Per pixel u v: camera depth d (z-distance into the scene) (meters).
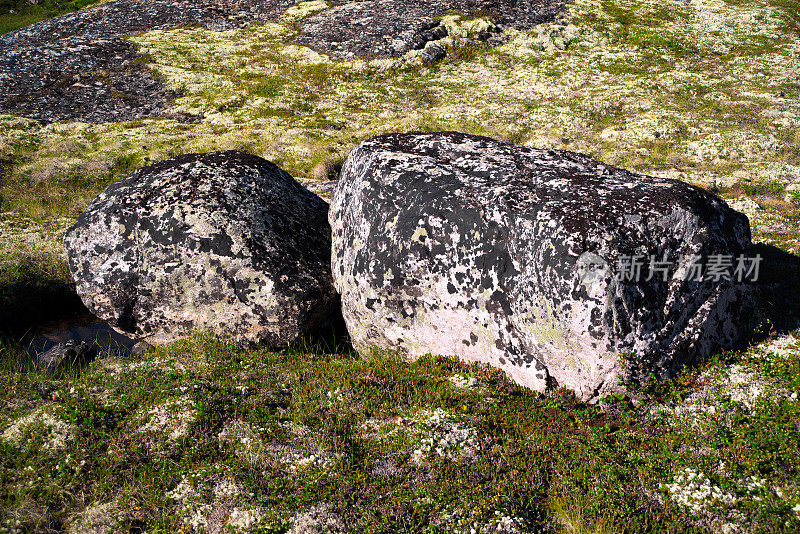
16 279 12.76
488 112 29.98
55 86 32.81
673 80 32.97
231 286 10.30
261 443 7.17
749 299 8.88
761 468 6.36
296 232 11.60
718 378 7.90
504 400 7.93
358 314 9.88
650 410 7.52
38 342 11.58
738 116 26.50
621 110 28.83
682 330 7.89
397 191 9.51
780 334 9.02
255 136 26.12
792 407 7.13
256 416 7.80
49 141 25.59
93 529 5.94
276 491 6.39
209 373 8.95
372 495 6.29
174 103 32.25
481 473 6.57
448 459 6.76
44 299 12.94
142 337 11.05
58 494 6.36
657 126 25.19
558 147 24.05
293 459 6.88
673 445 6.86
